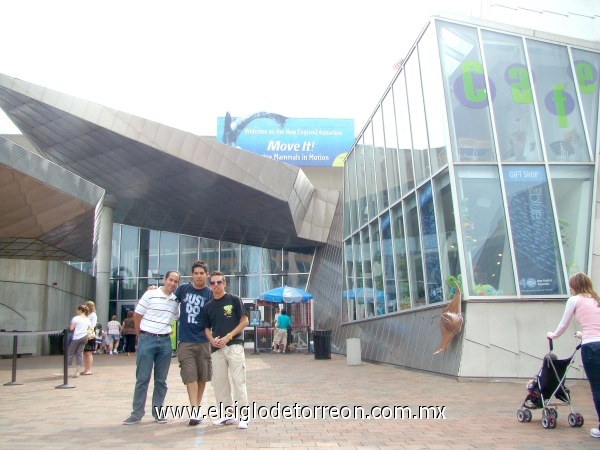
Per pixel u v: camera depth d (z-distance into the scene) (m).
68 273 27.53
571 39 13.75
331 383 11.58
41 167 12.42
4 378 13.36
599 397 5.96
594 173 12.75
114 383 12.15
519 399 8.81
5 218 14.45
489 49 13.41
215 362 6.94
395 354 15.49
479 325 11.35
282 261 31.89
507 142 12.80
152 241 33.84
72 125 20.02
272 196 21.20
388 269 17.30
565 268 11.96
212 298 7.11
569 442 5.77
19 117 21.38
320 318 27.72
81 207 14.24
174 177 22.30
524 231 12.17
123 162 22.25
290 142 37.69
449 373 11.59
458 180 12.38
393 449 5.54
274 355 23.28
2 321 22.59
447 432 6.37
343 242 24.61
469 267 11.79
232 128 37.97
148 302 7.20
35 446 5.66
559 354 11.20
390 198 17.16
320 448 5.60
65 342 11.48
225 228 28.92
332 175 37.69
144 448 5.59
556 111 13.23
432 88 13.59
